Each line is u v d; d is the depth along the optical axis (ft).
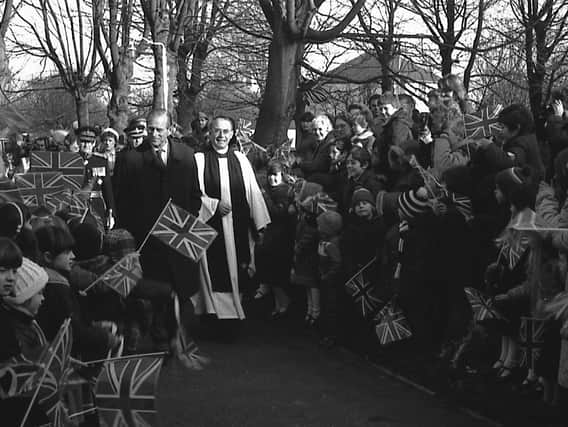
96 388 14.43
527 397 20.56
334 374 24.75
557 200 20.98
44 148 56.18
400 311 25.32
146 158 27.20
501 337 22.59
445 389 22.00
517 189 20.57
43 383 13.46
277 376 24.54
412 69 76.23
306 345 28.71
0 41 39.60
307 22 54.39
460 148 26.43
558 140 24.86
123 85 61.26
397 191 26.84
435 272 24.20
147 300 24.23
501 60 71.26
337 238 28.55
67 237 18.30
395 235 25.85
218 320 29.25
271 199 33.88
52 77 85.20
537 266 19.74
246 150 43.50
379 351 26.43
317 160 32.65
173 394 22.71
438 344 25.00
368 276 26.89
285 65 55.11
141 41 61.93
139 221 26.94
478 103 71.61
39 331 14.43
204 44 85.92
